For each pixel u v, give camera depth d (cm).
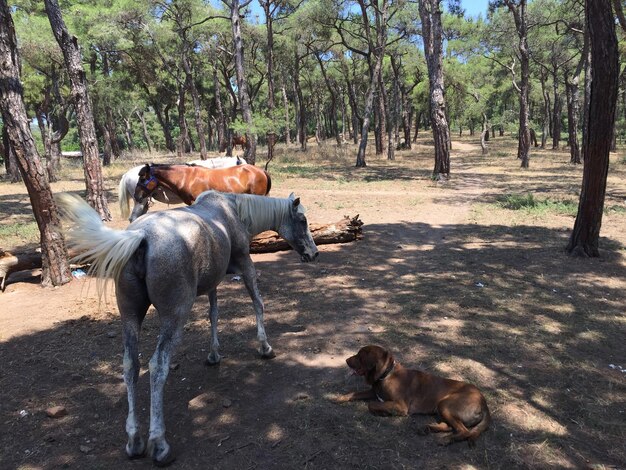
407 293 659
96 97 2434
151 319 585
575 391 403
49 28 1867
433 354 470
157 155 3759
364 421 364
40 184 698
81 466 322
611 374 432
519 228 1068
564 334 518
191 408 390
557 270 755
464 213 1284
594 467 310
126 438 353
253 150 2247
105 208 1190
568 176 2156
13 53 659
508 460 317
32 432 361
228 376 441
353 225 966
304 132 4072
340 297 649
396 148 4488
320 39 3353
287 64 4172
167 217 344
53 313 616
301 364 462
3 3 639
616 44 738
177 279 322
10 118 666
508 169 2595
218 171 824
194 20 2959
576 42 2870
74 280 757
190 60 3703
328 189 1758
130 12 2378
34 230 1117
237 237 422
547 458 319
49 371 457
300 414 376
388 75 4494
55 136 2027
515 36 3256
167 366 319
